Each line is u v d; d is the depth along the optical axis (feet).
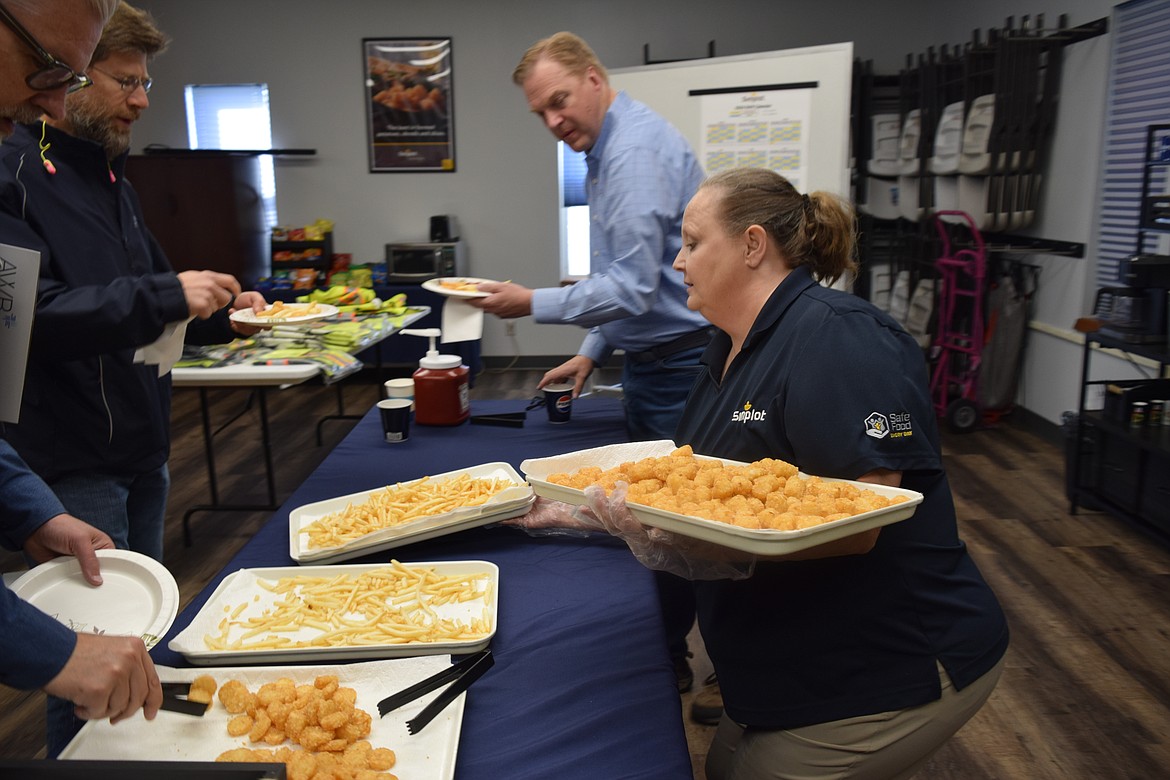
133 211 6.56
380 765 2.91
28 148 5.53
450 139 20.89
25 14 2.90
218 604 4.08
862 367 3.46
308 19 20.40
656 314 7.29
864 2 19.86
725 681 4.08
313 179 21.22
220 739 3.09
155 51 5.95
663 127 7.09
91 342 4.96
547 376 8.05
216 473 14.19
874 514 3.04
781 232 3.93
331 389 20.24
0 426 4.24
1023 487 12.96
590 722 3.26
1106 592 9.62
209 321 7.03
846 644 3.69
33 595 3.81
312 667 3.43
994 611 3.83
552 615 4.13
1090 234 14.06
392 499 5.23
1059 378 14.99
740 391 4.01
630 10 20.18
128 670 2.88
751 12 20.04
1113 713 7.45
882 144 18.92
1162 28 12.35
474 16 20.27
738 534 2.98
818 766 3.79
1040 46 14.56
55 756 4.64
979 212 15.57
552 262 21.45
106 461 6.06
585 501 3.62
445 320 7.10
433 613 4.06
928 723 3.69
